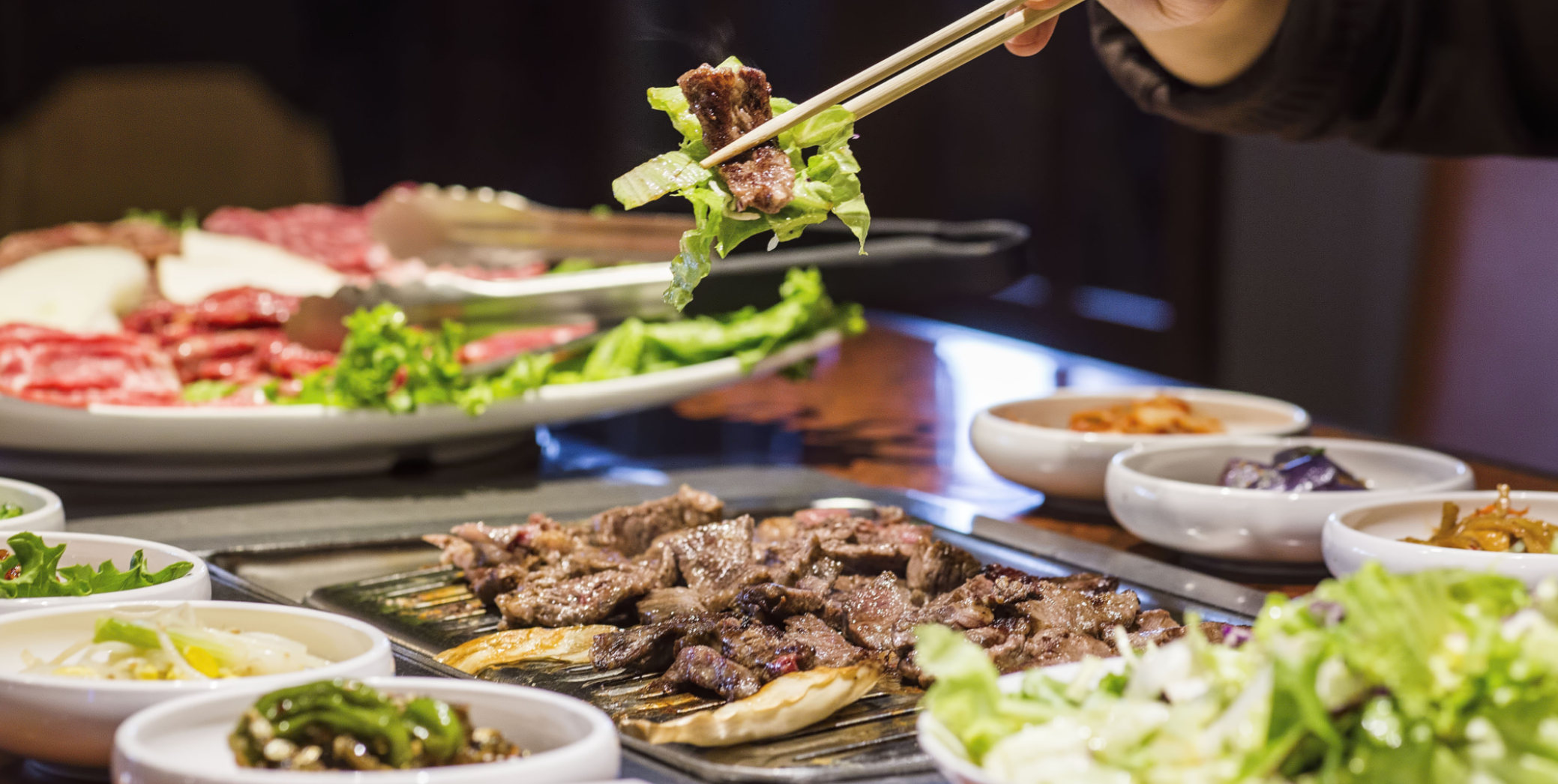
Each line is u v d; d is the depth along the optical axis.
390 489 2.45
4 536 1.53
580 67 7.07
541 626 1.69
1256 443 2.13
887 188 6.42
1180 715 0.93
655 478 2.54
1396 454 2.05
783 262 2.93
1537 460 4.42
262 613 1.27
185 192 7.32
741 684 1.40
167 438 2.38
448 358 2.52
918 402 3.20
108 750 1.11
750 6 6.36
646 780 1.22
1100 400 2.53
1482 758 0.89
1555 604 0.95
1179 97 2.61
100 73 7.07
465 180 7.55
